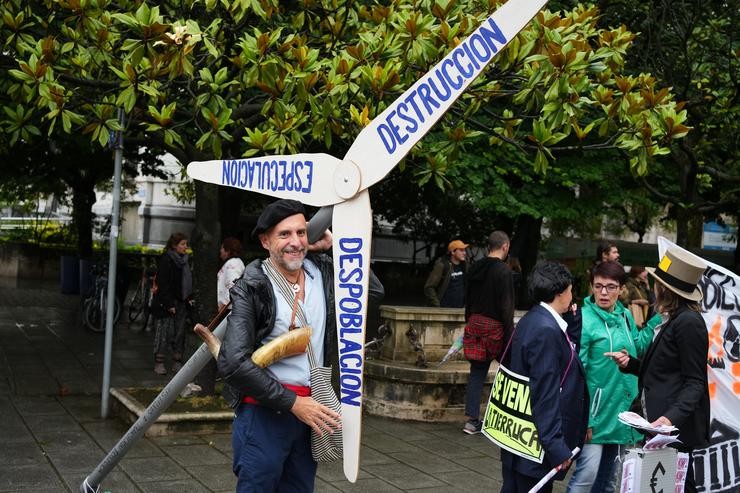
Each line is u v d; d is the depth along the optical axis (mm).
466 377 8414
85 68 6309
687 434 4492
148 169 18516
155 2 7176
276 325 3488
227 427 7184
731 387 5430
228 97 6949
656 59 12562
